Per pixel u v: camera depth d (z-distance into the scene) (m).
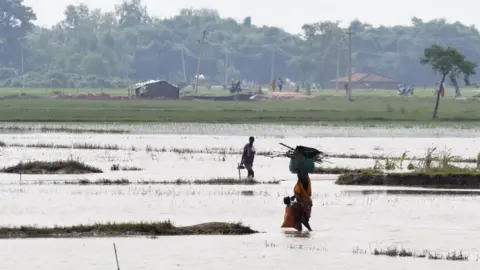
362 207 102.12
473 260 73.75
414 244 80.44
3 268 69.12
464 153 192.00
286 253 75.75
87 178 131.88
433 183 126.69
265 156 175.25
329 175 139.88
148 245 78.50
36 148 186.38
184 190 116.69
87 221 90.62
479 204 105.19
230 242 80.31
